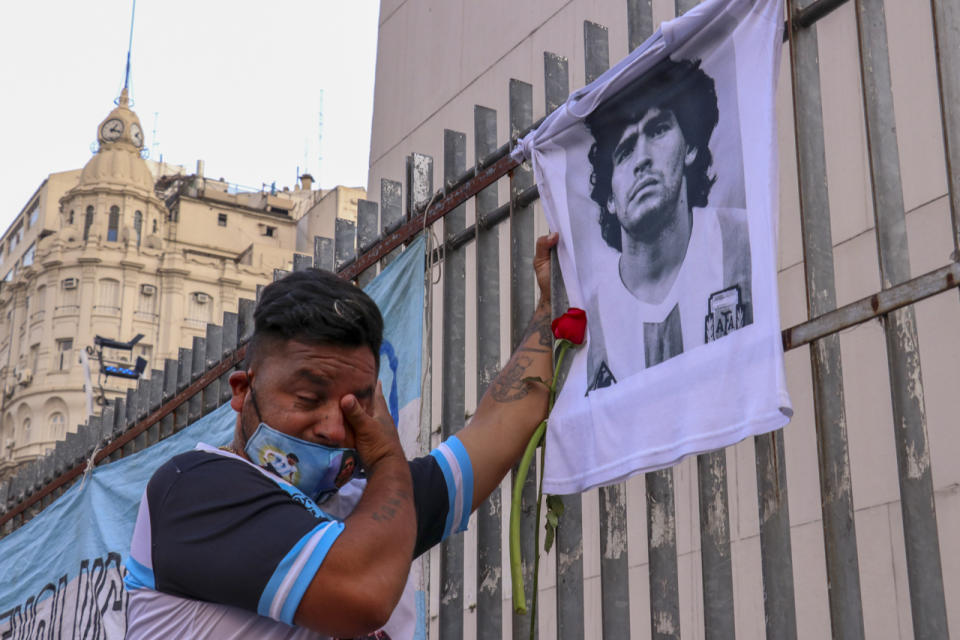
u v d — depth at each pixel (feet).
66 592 17.20
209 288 144.25
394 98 25.38
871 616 16.34
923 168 16.48
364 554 5.81
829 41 17.99
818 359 7.10
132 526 16.16
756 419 7.13
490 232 11.00
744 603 17.84
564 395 8.79
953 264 6.43
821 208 7.37
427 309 11.76
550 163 9.59
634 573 19.22
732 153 7.74
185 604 5.93
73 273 140.77
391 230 12.51
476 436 8.25
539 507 8.88
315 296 6.33
